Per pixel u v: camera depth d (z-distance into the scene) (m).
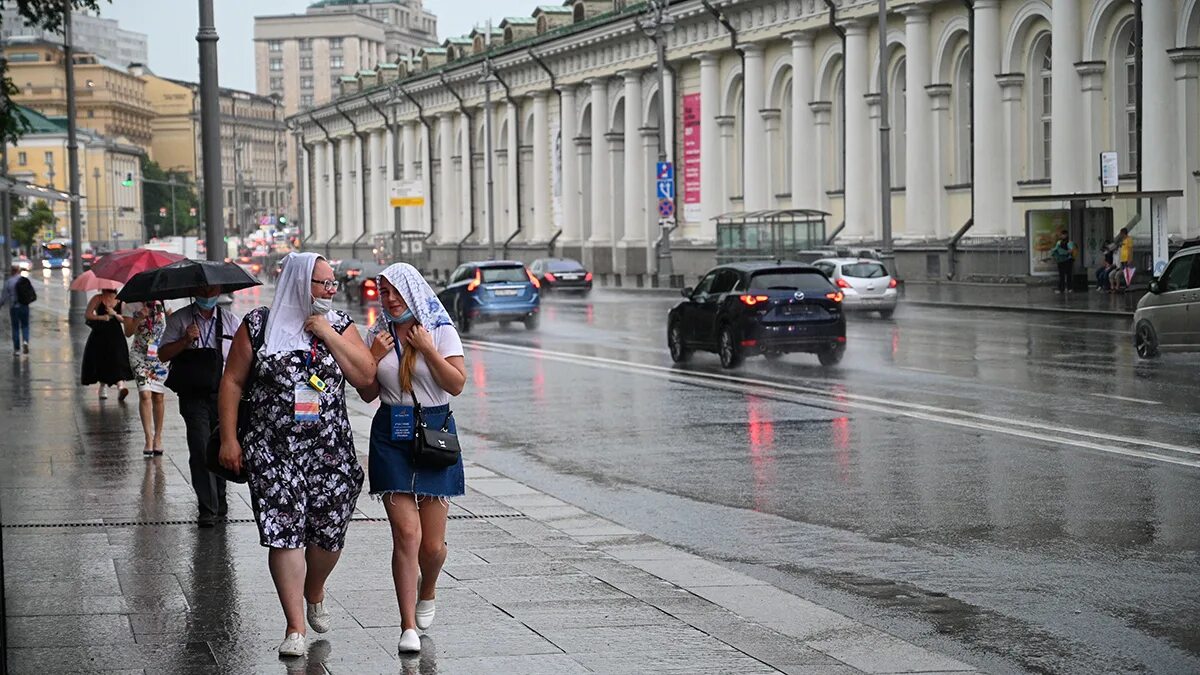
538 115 87.62
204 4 18.94
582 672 7.40
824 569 10.46
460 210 103.00
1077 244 44.12
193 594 9.16
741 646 7.94
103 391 22.05
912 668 7.56
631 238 76.25
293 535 7.70
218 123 18.98
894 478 14.13
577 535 11.62
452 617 8.60
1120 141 46.19
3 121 27.83
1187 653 8.05
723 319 26.58
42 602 8.95
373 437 8.02
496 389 24.03
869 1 56.31
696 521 12.47
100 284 19.98
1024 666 7.87
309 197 136.38
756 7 64.31
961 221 53.47
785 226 59.19
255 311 7.90
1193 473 13.79
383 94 112.88
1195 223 43.44
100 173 176.38
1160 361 24.56
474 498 13.45
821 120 61.38
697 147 71.06
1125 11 45.47
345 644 7.96
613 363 28.50
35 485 13.84
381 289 8.06
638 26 71.31
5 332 40.62
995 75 50.62
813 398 21.22
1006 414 18.45
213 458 7.98
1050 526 11.61
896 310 42.78
